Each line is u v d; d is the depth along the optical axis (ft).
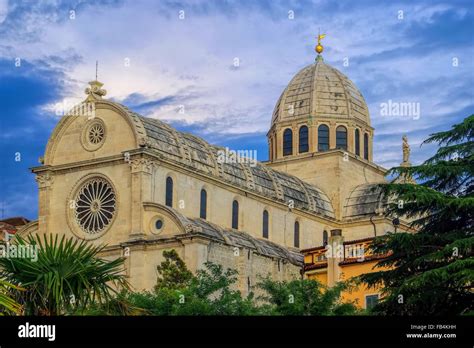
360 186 398.83
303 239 367.04
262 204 350.64
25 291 136.77
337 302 220.23
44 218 326.03
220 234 307.99
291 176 385.50
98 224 316.81
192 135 339.57
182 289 210.59
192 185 322.96
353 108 415.44
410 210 187.01
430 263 181.37
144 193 307.78
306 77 422.41
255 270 309.42
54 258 138.21
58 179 327.06
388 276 184.96
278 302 198.29
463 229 181.88
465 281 164.14
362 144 417.08
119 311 143.54
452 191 188.14
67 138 326.85
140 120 318.04
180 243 297.12
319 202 382.83
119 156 313.32
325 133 411.54
